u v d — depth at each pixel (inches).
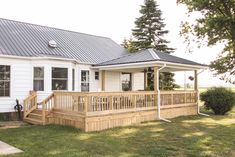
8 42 568.7
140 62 556.7
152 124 484.4
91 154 274.2
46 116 466.9
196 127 457.1
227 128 449.1
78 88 657.0
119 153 280.5
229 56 791.7
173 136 375.2
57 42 695.7
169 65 577.3
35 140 334.3
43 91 554.6
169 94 592.1
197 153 285.4
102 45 848.9
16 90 540.7
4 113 524.4
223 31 667.4
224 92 676.1
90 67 689.0
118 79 778.2
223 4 663.1
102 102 431.8
